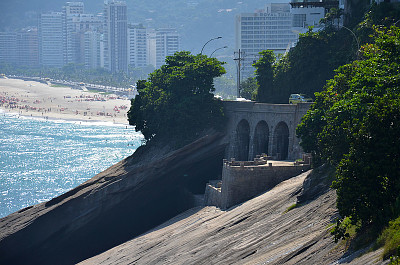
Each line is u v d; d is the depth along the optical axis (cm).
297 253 9238
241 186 15500
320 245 9006
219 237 12756
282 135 18575
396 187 8131
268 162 16525
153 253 14088
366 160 8500
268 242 10756
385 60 10375
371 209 8231
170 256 13125
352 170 8575
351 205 8438
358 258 7669
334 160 11900
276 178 15450
